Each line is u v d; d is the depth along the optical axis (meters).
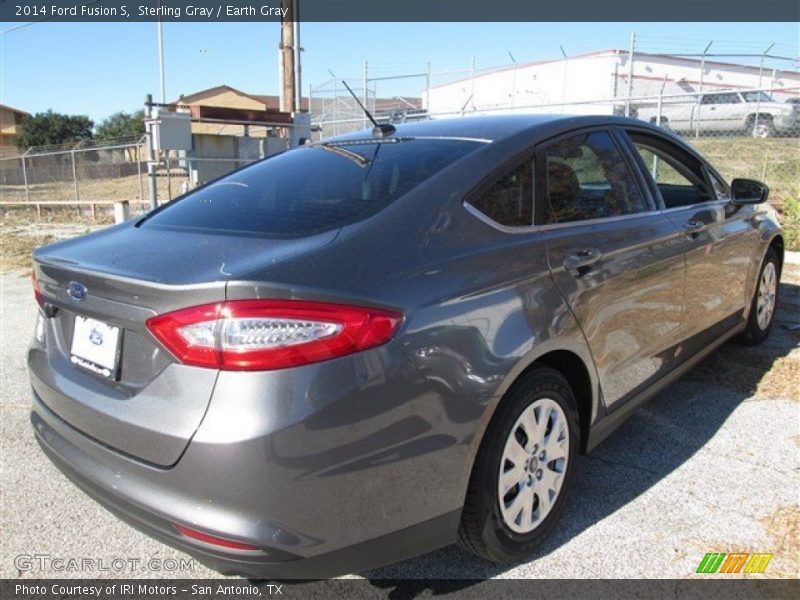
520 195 2.65
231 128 20.28
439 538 2.22
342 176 2.71
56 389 2.38
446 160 2.61
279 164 3.17
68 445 2.34
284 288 1.86
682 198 3.83
